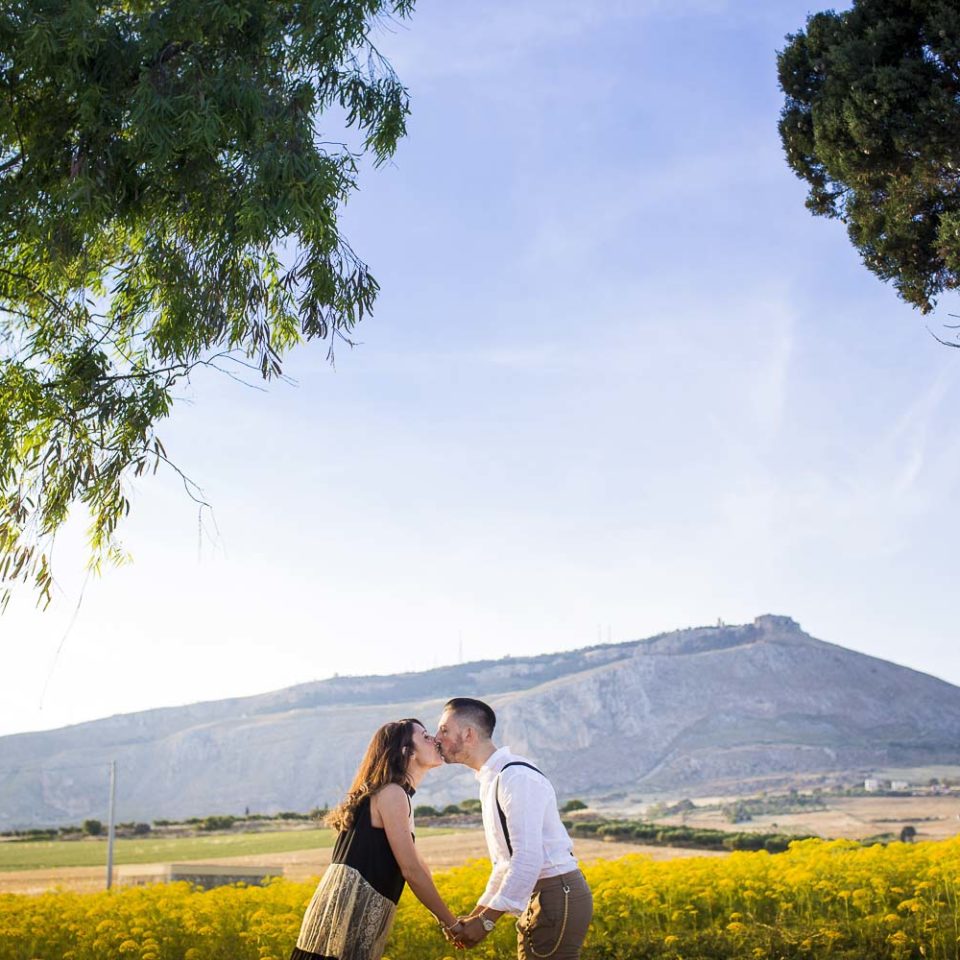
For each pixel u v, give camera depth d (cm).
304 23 731
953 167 1050
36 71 674
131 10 741
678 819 14838
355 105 769
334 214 729
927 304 1131
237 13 692
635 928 931
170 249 727
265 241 705
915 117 1026
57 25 653
